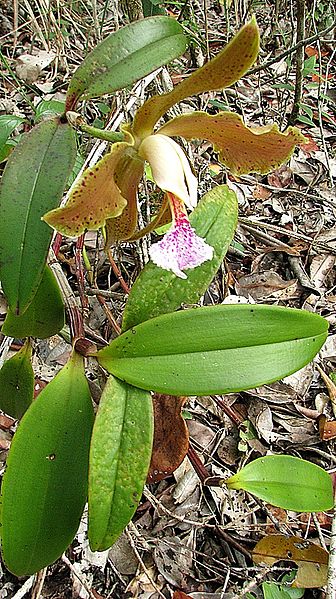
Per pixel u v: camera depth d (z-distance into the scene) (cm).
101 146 29
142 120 20
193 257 21
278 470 25
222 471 33
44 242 19
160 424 26
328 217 48
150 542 30
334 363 39
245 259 44
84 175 17
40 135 20
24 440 20
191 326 21
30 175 20
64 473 20
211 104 48
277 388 36
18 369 25
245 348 20
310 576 28
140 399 20
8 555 20
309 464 25
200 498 31
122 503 20
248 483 25
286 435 35
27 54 52
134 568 29
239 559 30
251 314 21
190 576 29
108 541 20
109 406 20
